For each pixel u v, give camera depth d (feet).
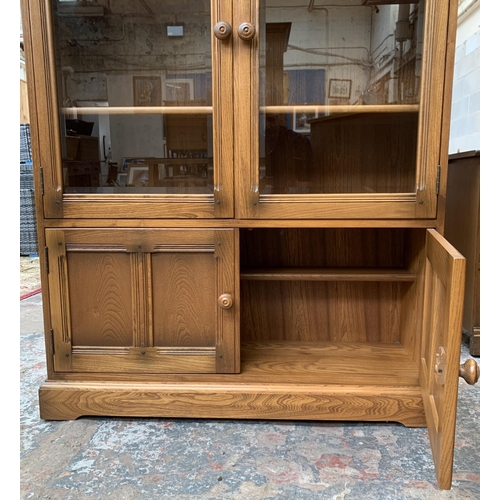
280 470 3.31
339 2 3.88
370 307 4.99
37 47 3.68
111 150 4.05
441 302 3.29
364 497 3.01
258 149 3.75
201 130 3.87
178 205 3.84
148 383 4.01
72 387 4.00
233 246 3.87
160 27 3.96
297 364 4.34
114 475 3.25
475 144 6.54
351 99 4.00
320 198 3.78
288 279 4.41
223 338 3.98
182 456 3.48
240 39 3.59
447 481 2.94
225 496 3.02
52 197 3.86
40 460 3.43
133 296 3.97
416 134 3.76
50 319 4.01
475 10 6.48
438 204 3.74
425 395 3.71
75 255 3.94
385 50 3.96
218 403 3.96
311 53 3.95
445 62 3.57
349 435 3.79
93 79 4.01
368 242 4.91
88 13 3.97
